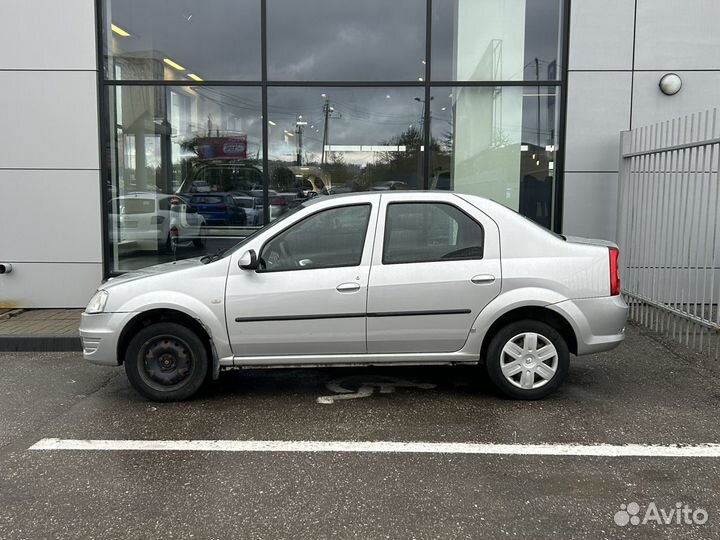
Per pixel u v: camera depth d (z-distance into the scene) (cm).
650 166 721
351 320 470
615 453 392
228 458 388
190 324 488
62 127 813
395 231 478
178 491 345
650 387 523
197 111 853
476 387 528
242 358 478
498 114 848
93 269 834
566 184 827
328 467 374
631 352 627
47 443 414
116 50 836
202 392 519
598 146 820
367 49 845
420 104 850
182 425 444
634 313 755
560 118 830
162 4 838
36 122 812
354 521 312
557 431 428
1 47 799
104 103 826
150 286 475
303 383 543
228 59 848
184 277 475
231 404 488
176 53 844
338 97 852
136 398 505
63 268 832
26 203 822
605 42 807
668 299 684
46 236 827
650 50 805
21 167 816
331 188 861
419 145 855
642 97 812
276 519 315
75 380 560
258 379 555
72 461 385
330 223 477
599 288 475
